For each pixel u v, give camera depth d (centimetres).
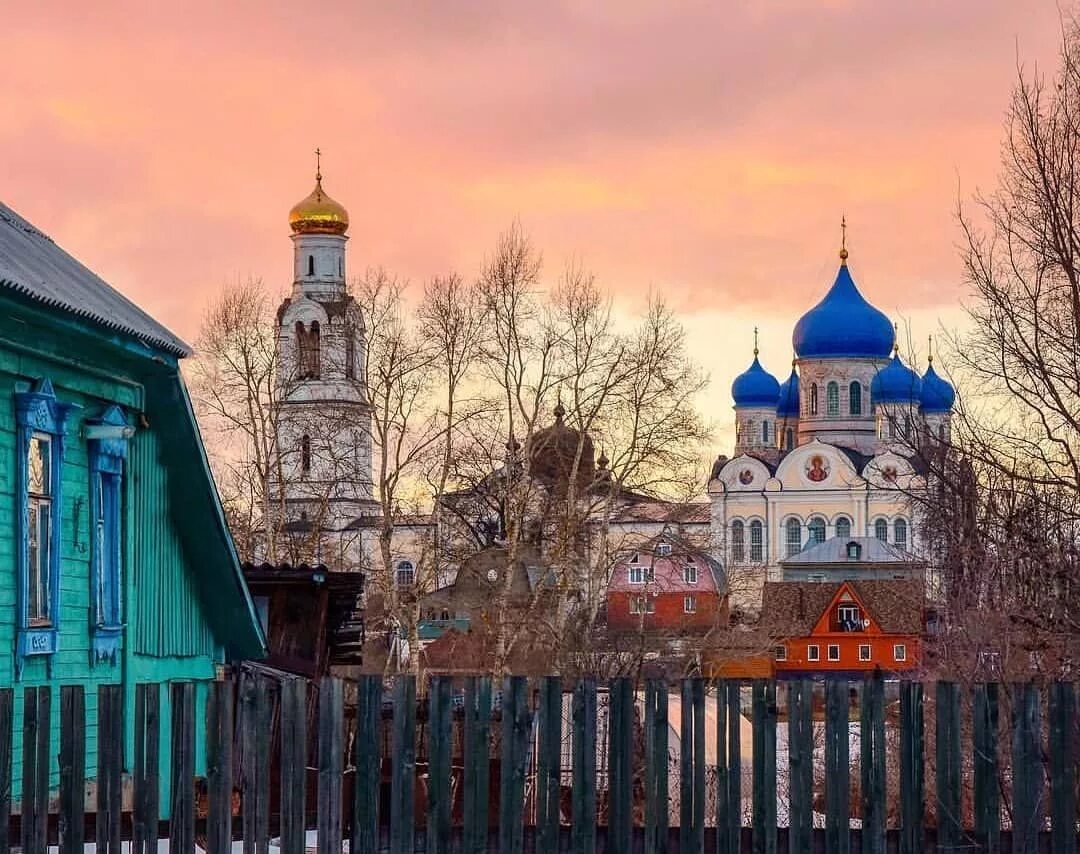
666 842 1343
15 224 1902
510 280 5953
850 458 16275
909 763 1358
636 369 5834
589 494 5956
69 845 1315
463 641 6128
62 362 1639
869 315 16738
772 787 1348
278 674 2089
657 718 1348
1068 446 2109
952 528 2475
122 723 1331
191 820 1334
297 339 7012
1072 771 1348
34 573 1611
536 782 1339
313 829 1622
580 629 5600
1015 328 2181
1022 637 2250
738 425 17250
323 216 12175
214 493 1931
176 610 1933
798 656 11525
